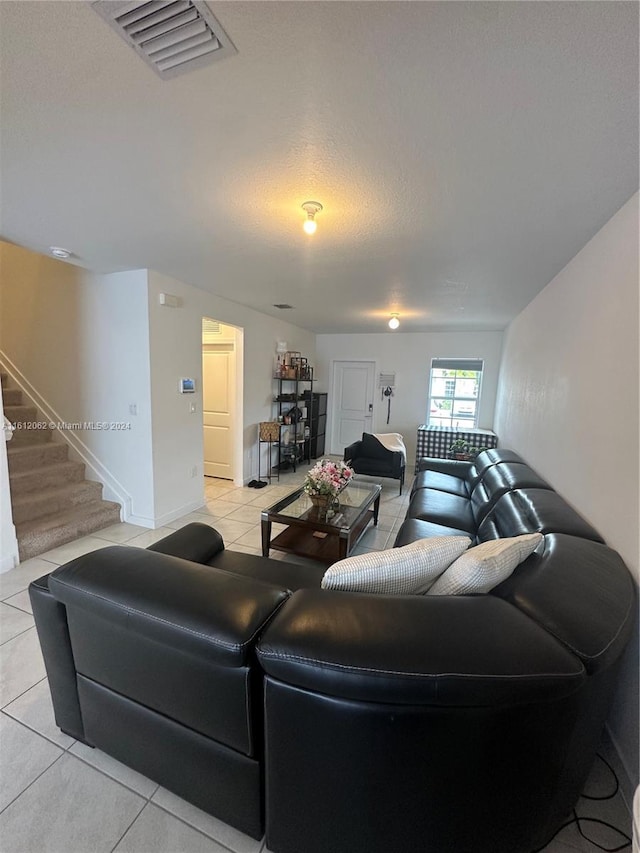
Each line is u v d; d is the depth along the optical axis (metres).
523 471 2.87
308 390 6.61
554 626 0.98
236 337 4.62
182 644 1.00
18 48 0.98
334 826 0.98
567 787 1.08
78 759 1.37
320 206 1.85
